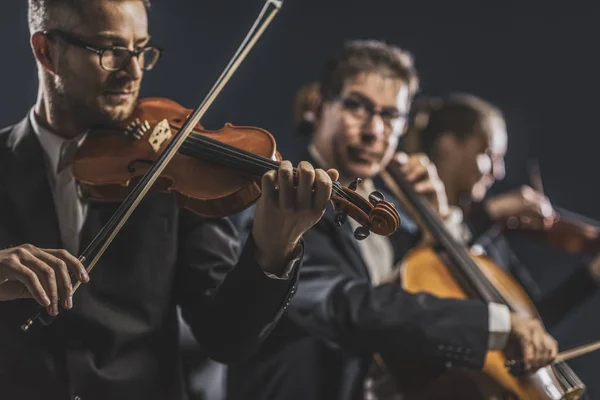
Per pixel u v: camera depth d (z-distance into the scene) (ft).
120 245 9.66
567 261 22.80
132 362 9.66
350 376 12.15
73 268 8.45
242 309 9.10
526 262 22.88
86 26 9.32
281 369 11.94
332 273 12.06
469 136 15.93
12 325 9.43
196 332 9.81
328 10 23.08
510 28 24.00
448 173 15.94
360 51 13.00
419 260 13.12
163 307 9.81
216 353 9.63
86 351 9.52
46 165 9.78
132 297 9.66
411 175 13.94
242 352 9.43
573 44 23.89
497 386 11.96
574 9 23.95
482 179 16.10
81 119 9.62
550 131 23.88
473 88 23.95
